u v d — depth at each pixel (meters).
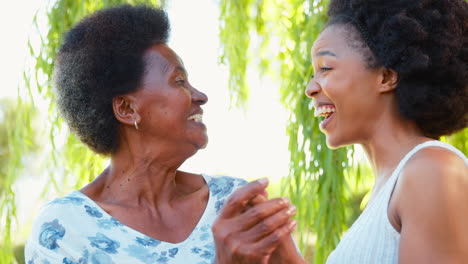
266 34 3.26
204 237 1.62
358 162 2.71
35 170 2.93
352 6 1.42
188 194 1.72
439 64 1.35
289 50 3.02
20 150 2.91
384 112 1.40
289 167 2.72
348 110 1.41
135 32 1.64
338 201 2.65
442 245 1.16
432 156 1.24
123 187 1.67
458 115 1.40
